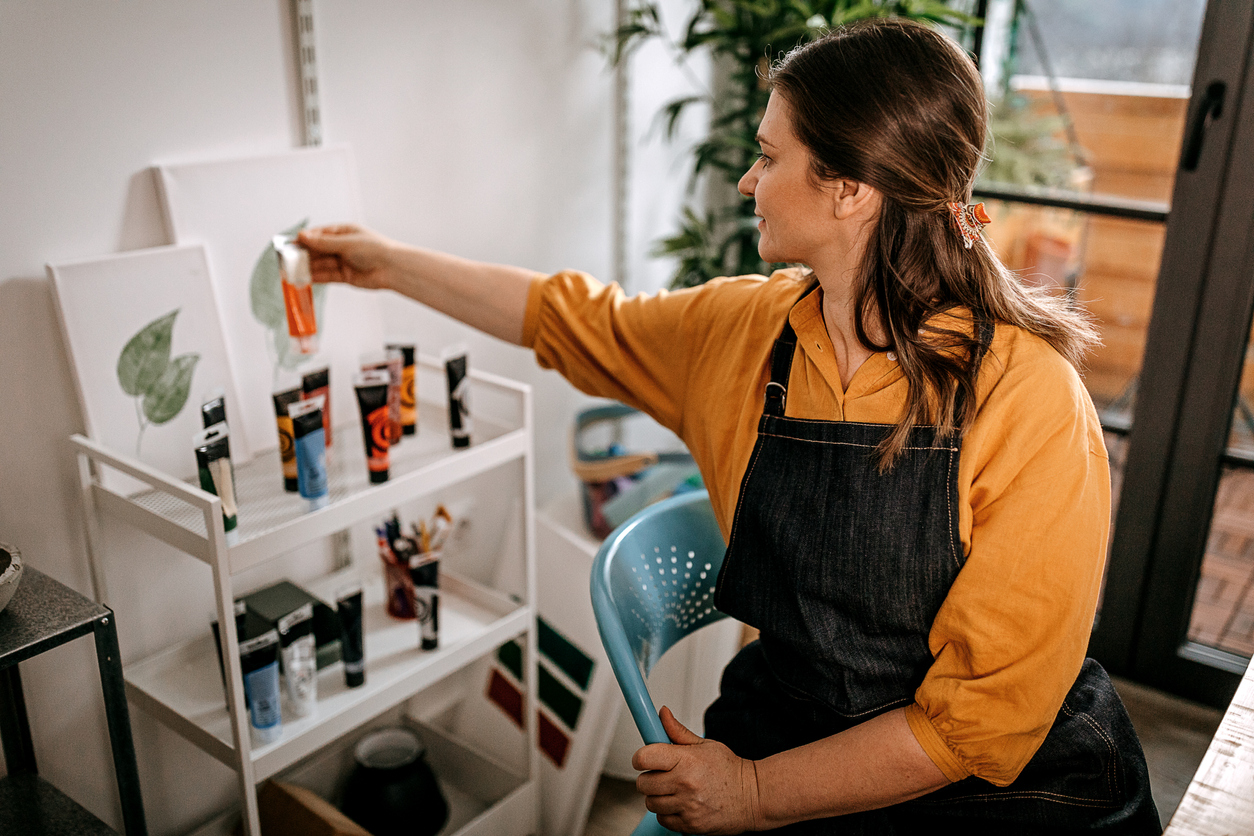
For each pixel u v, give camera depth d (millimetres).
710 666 1805
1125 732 1043
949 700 909
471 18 1769
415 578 1525
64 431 1379
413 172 1750
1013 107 2576
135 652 1523
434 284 1359
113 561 1460
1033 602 895
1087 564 897
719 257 2199
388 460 1420
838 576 968
